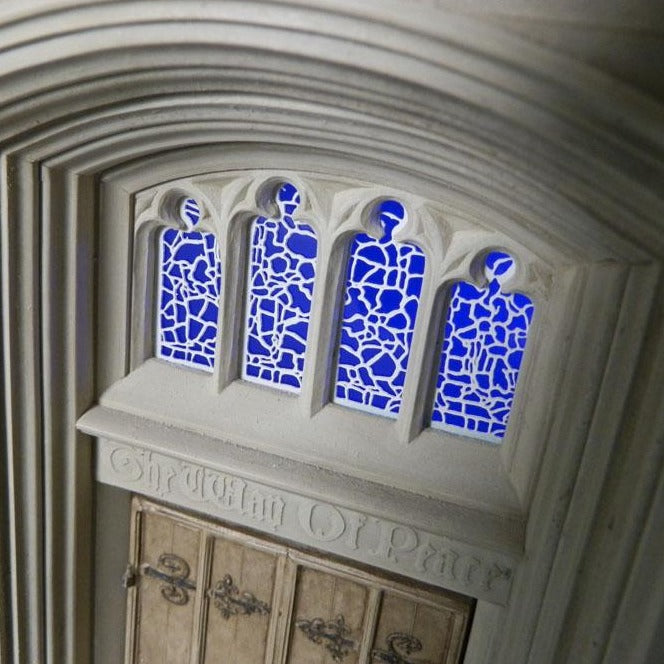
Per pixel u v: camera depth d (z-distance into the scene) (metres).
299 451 1.26
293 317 1.25
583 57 0.75
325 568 1.40
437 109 0.84
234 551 1.47
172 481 1.36
